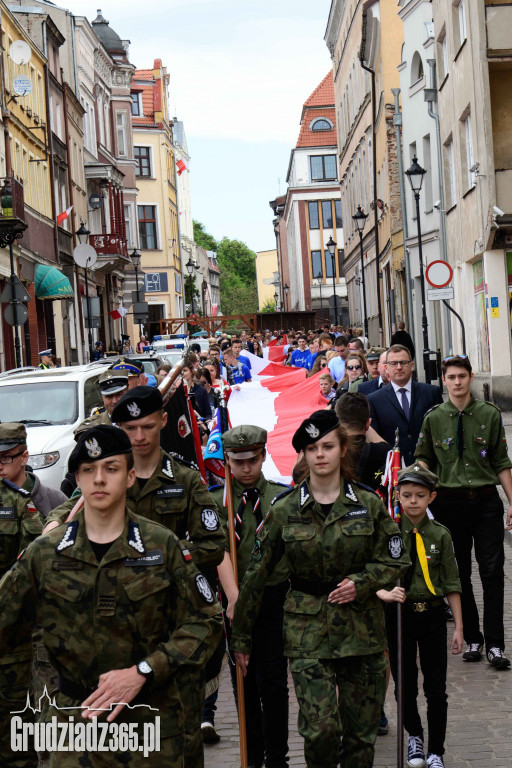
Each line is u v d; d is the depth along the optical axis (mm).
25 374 16047
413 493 6465
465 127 28062
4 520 6332
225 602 6586
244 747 5750
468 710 7062
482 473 8125
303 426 5324
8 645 4305
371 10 43188
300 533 5328
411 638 6355
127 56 72812
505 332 25453
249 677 6176
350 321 71625
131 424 5172
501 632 7996
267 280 176500
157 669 4078
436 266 23250
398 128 37219
